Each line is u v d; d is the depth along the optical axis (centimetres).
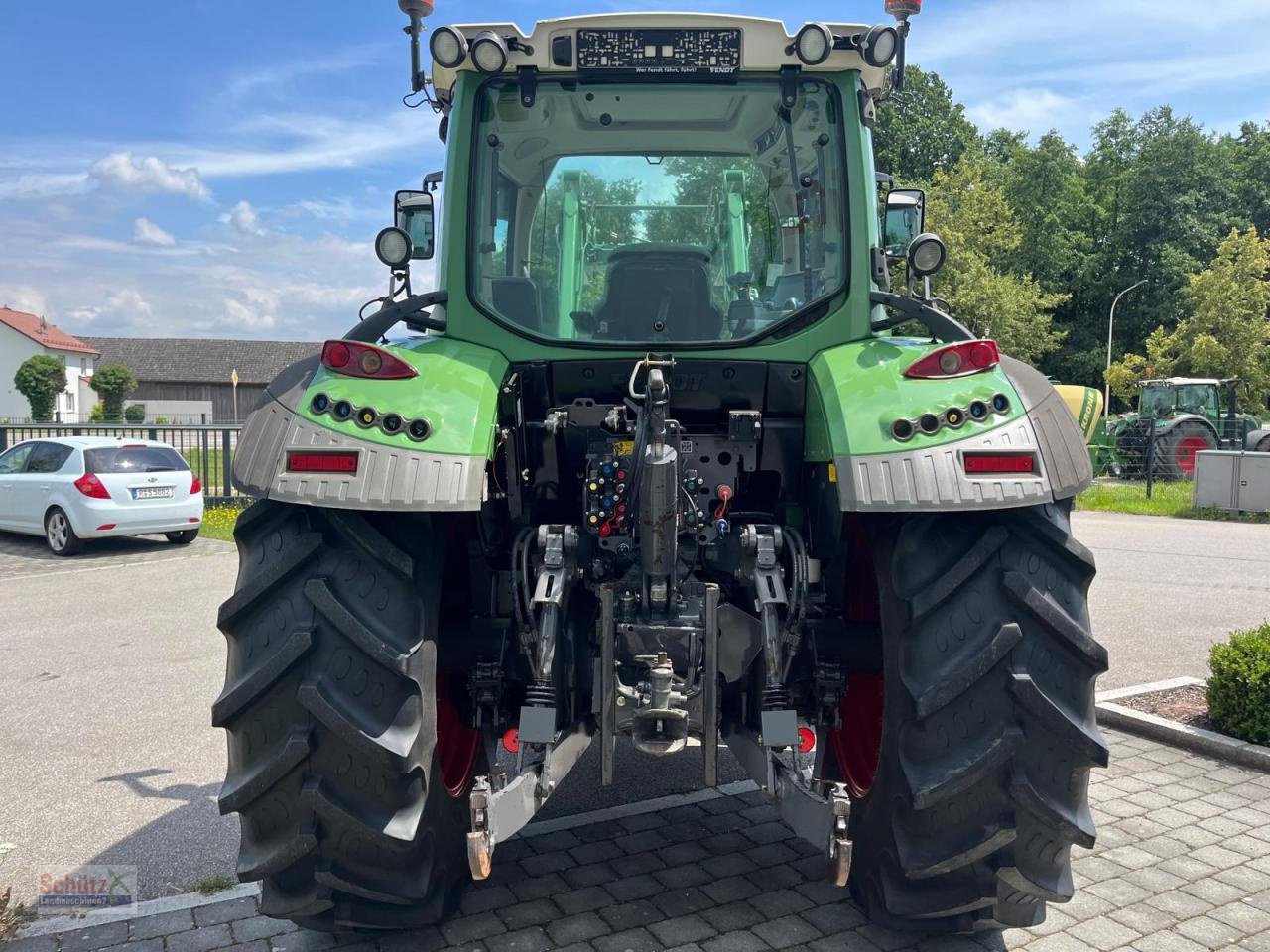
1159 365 3850
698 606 322
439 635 340
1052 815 271
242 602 277
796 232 363
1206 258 5038
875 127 391
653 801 437
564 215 371
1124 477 2334
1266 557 1211
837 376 310
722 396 358
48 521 1395
